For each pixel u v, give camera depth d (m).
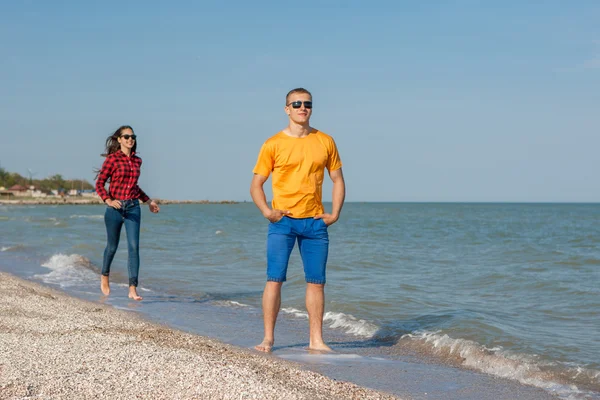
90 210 85.25
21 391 3.53
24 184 171.88
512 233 31.80
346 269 12.99
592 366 5.32
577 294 9.54
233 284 10.54
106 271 8.62
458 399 4.37
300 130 5.49
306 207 5.53
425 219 57.12
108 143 8.12
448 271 12.77
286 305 8.35
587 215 78.75
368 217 64.06
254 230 31.02
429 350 5.95
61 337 5.04
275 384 3.93
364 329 6.87
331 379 4.38
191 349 4.95
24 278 10.59
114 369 4.05
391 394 4.40
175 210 105.06
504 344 6.12
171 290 9.73
